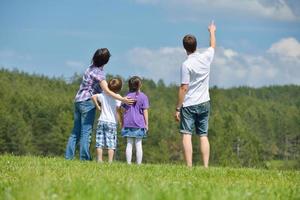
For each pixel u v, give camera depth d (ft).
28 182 29.17
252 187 31.07
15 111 506.48
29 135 497.87
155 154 528.63
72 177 33.40
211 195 25.05
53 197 23.66
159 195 24.53
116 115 56.85
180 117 48.98
